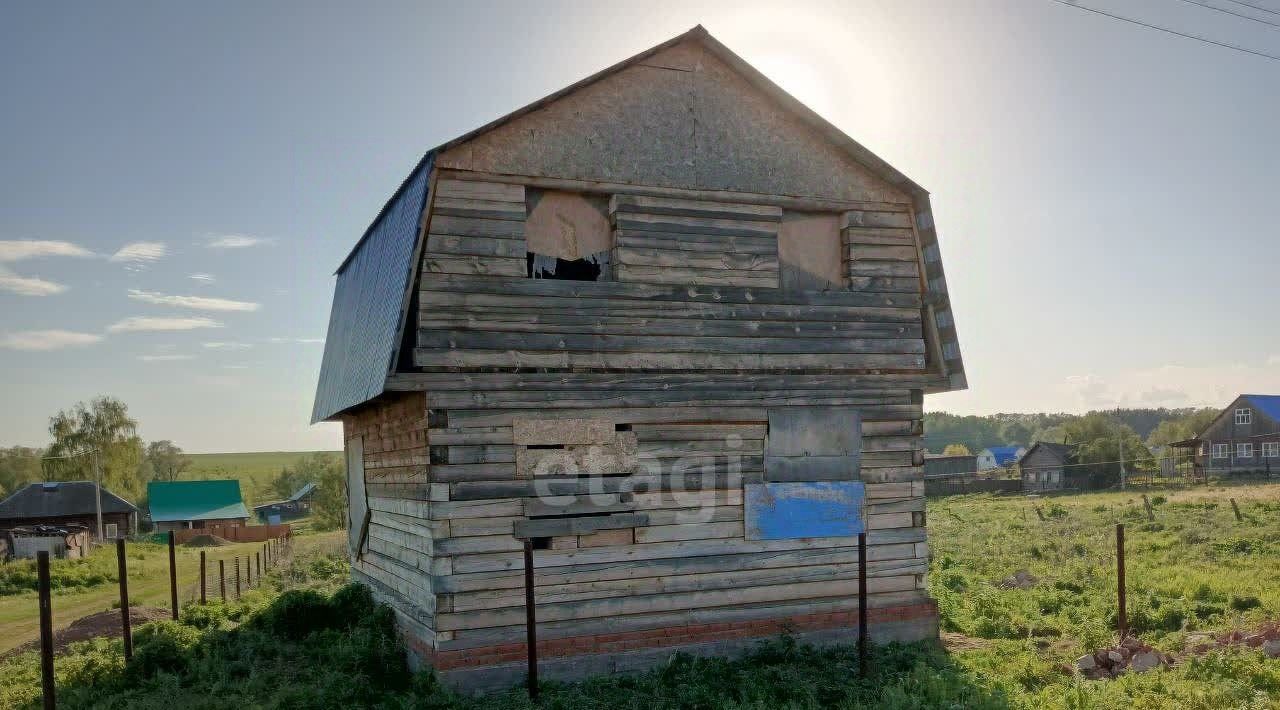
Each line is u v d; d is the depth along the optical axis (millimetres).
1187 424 111500
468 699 12367
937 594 19078
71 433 92250
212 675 14812
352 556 20766
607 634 13625
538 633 13258
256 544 71500
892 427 15602
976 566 25594
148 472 152875
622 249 14219
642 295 14227
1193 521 33312
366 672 13781
